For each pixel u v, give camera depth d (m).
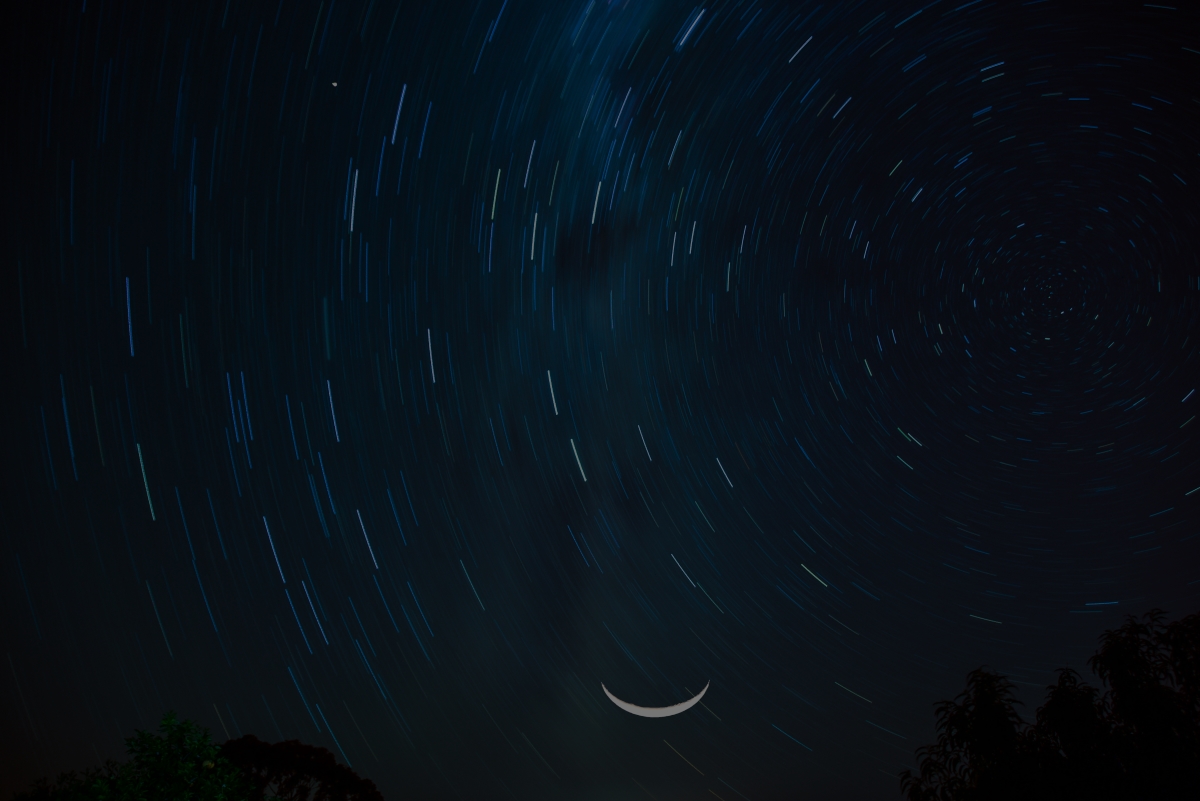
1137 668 4.92
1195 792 4.43
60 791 5.48
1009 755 5.01
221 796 5.88
